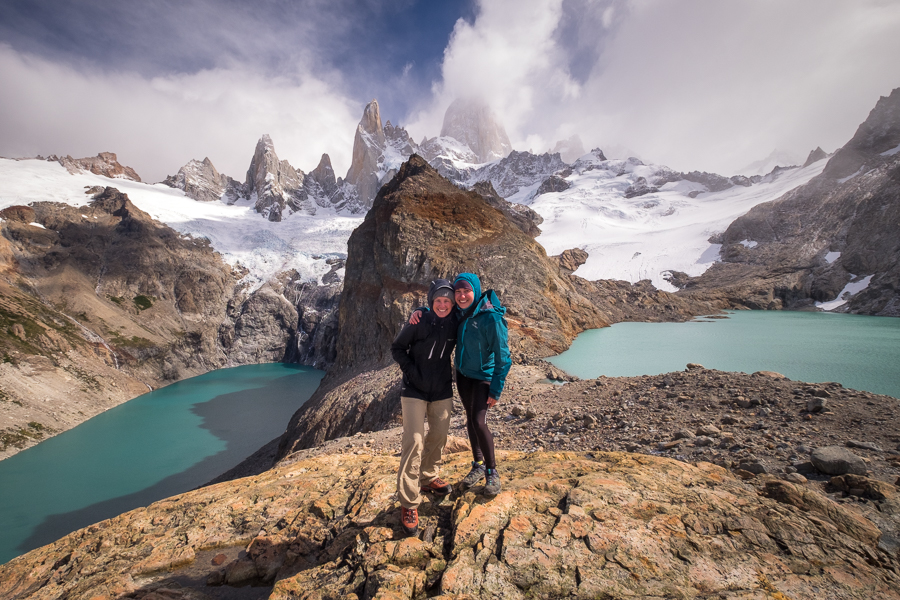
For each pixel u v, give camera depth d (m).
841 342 31.25
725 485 4.21
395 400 23.20
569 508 3.62
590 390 12.88
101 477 39.44
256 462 35.12
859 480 4.59
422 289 36.16
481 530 3.47
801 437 6.79
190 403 64.12
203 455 44.47
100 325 74.88
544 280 39.12
